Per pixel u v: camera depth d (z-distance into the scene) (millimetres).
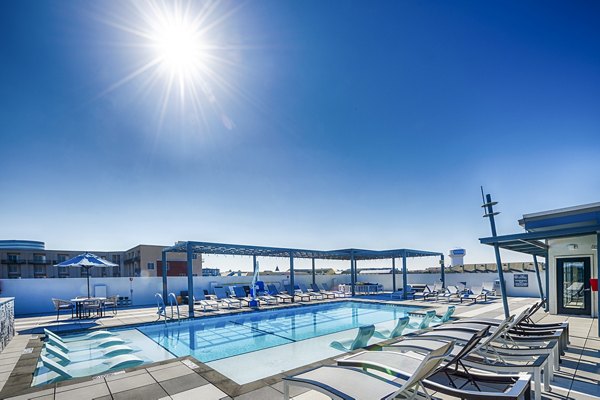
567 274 10711
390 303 14875
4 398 4020
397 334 7328
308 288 21531
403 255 18641
